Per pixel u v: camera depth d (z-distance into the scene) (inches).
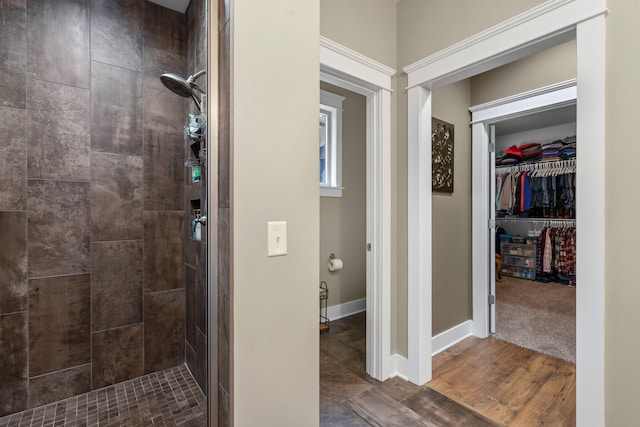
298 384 44.3
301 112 44.4
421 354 78.8
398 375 83.8
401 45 83.9
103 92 62.1
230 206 38.7
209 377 44.0
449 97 101.2
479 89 108.1
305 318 44.9
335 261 122.9
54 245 58.1
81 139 60.3
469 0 69.1
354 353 96.7
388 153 82.7
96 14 61.4
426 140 80.7
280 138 42.4
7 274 54.3
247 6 39.7
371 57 78.6
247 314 39.8
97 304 61.6
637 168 47.2
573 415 66.9
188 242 66.1
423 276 79.5
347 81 76.5
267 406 41.6
